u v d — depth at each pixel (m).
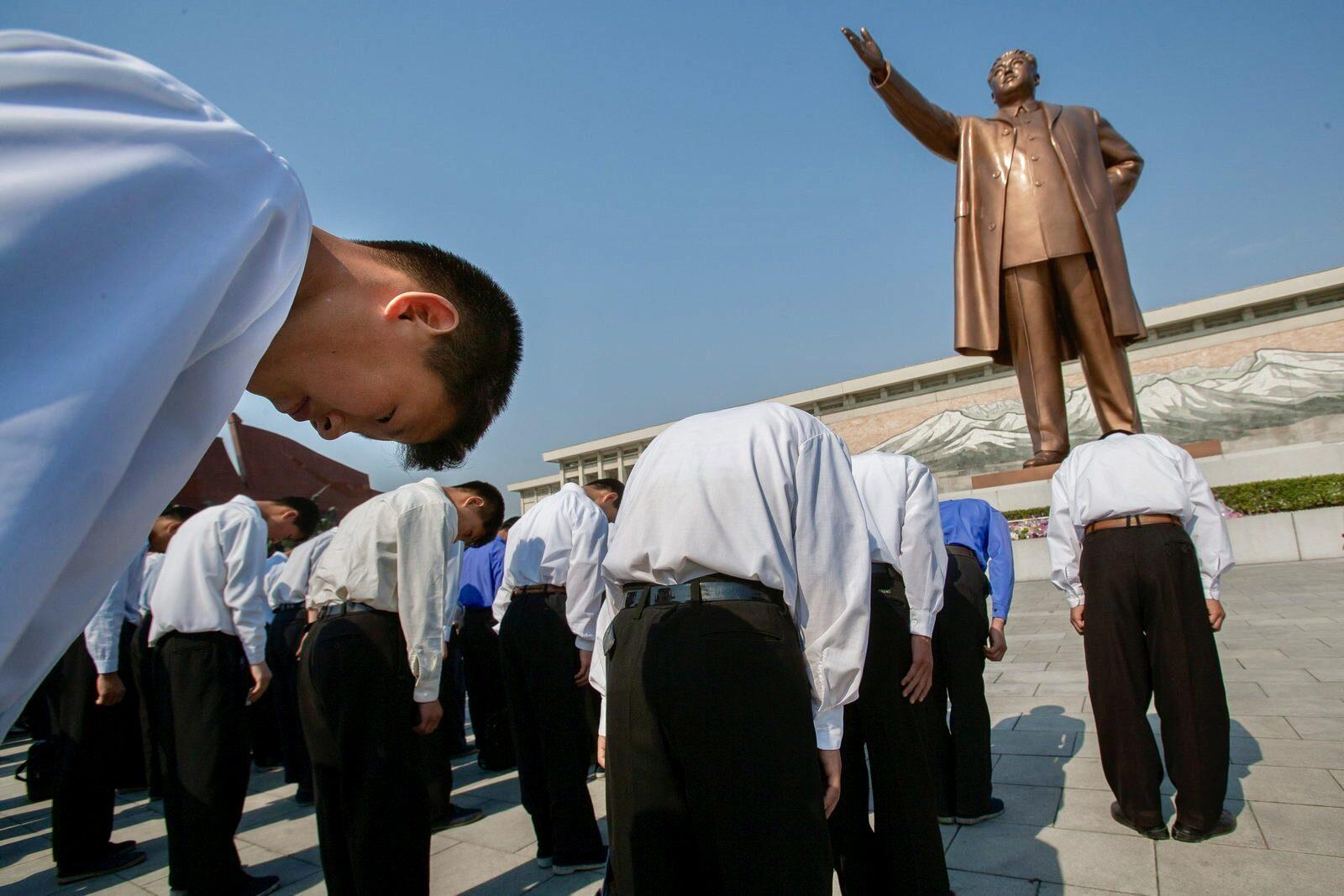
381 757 2.69
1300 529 12.03
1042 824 3.25
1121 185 11.54
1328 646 6.00
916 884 2.43
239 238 0.55
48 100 0.49
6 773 6.73
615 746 1.77
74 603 0.54
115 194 0.48
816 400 33.88
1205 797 2.90
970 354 11.64
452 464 0.98
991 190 11.50
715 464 1.85
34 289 0.45
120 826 4.77
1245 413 22.75
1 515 0.41
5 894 3.74
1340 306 24.67
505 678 3.66
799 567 1.85
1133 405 11.18
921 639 2.66
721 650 1.67
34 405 0.43
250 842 4.16
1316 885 2.54
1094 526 3.24
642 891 1.65
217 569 3.32
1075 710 4.92
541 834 3.46
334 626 2.78
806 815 1.59
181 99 0.57
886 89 11.34
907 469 2.86
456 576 3.86
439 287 0.84
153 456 0.56
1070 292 11.21
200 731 3.23
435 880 3.38
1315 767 3.54
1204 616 3.01
